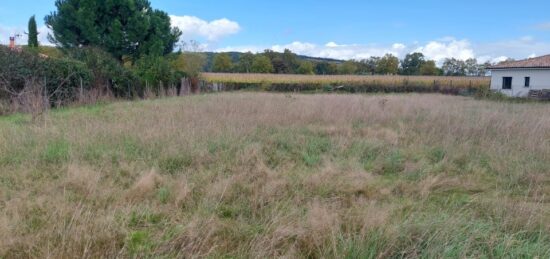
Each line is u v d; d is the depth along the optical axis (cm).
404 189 431
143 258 261
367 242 279
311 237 291
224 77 4034
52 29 2108
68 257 251
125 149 549
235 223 327
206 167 497
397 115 1032
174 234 290
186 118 830
